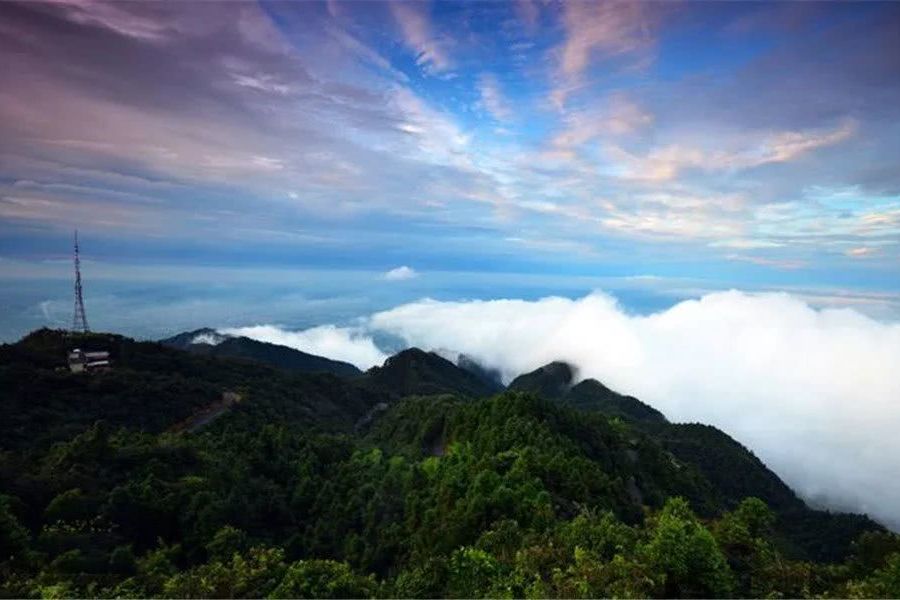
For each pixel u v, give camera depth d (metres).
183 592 37.09
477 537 47.12
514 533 43.25
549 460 62.34
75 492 55.56
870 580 32.75
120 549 45.16
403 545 56.84
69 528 50.47
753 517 43.81
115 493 55.94
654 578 32.44
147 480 60.69
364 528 65.19
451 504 56.12
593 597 31.45
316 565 38.06
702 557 32.81
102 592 37.44
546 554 37.47
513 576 34.66
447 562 37.59
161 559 46.66
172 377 111.94
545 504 48.59
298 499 72.19
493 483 54.03
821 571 37.59
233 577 38.31
